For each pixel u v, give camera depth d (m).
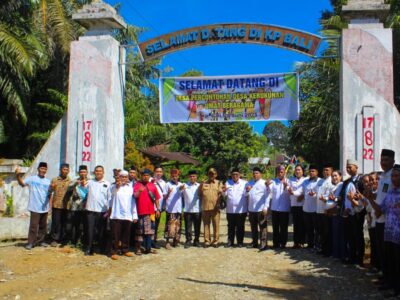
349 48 9.62
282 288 6.52
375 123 9.34
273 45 10.23
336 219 8.46
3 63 15.43
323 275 7.31
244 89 10.63
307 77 16.94
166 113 10.90
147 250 9.30
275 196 10.02
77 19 10.41
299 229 9.91
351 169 8.02
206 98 10.77
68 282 6.69
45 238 9.89
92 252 8.89
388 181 6.47
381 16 9.73
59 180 9.52
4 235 10.30
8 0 15.77
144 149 21.23
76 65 10.58
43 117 19.06
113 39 10.60
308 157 19.64
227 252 9.59
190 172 10.77
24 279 6.80
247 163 31.11
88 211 8.91
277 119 10.46
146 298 5.86
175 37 10.57
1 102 17.06
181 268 7.86
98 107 10.38
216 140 29.88
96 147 10.29
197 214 10.61
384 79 9.49
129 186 8.96
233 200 10.43
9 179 11.16
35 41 15.85
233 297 5.97
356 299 5.96
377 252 7.29
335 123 15.31
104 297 5.89
